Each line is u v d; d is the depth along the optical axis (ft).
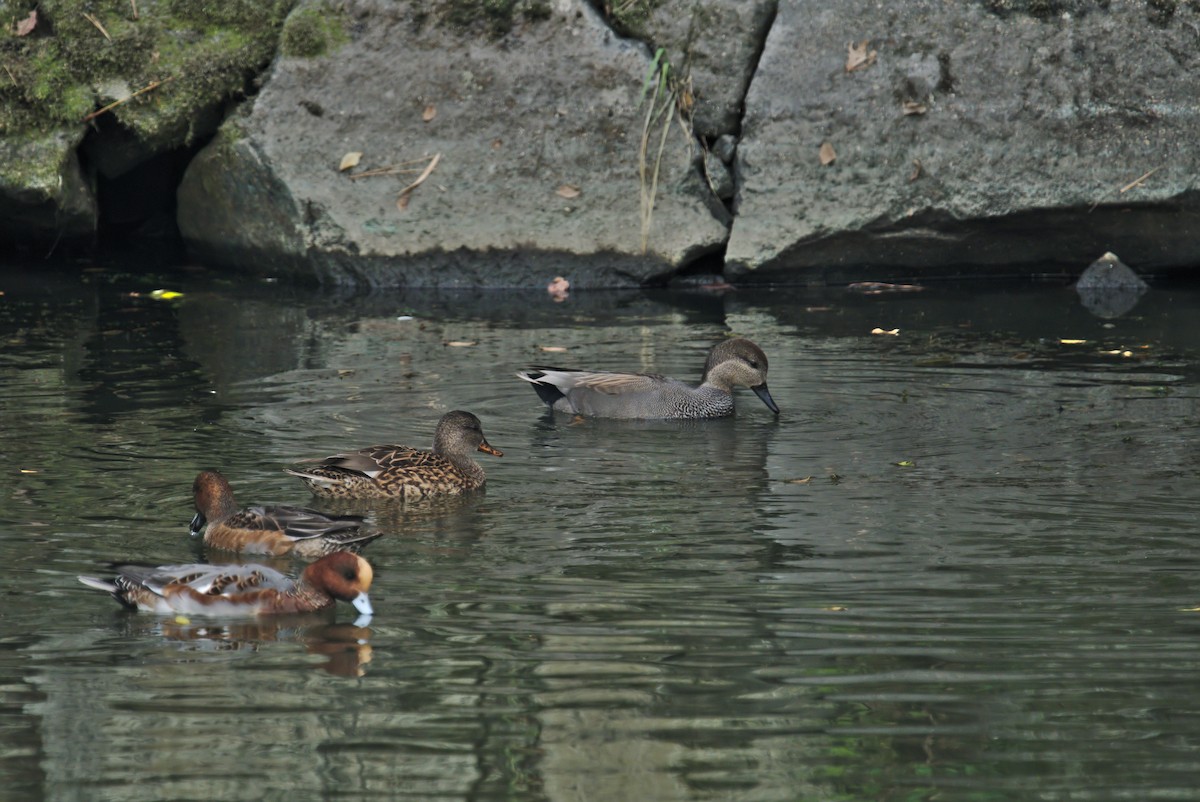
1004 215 66.23
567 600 30.25
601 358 54.39
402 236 67.21
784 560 32.78
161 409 46.37
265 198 67.97
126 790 22.13
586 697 25.31
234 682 26.11
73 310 61.87
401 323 60.54
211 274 70.38
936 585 31.01
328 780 22.43
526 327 59.82
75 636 28.40
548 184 67.41
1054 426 44.45
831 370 52.21
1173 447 41.88
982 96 65.98
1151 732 23.90
